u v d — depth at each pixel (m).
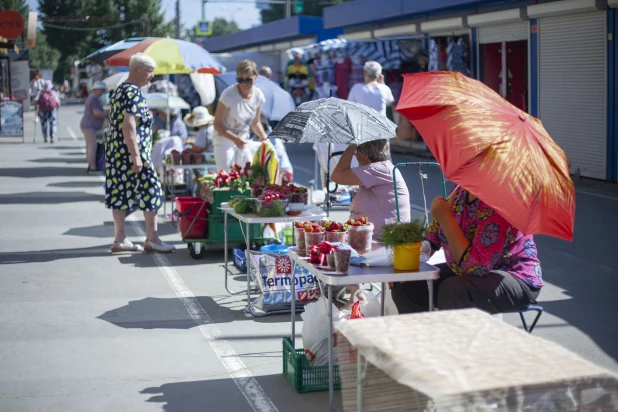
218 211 8.49
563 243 9.29
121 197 8.75
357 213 6.09
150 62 8.55
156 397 4.82
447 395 2.46
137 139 8.56
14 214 11.53
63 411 4.60
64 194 13.52
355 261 4.73
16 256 8.76
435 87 4.73
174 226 10.69
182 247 9.27
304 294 6.57
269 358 5.53
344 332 3.10
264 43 31.94
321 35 27.58
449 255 4.96
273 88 12.47
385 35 21.55
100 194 13.56
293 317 5.22
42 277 7.81
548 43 15.91
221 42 38.69
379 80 11.94
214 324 6.30
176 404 4.71
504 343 2.90
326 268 4.68
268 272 6.54
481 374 2.61
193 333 6.07
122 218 8.95
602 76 14.48
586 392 2.60
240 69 9.28
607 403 2.63
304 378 4.89
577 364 2.70
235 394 4.88
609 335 5.91
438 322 3.15
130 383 5.05
